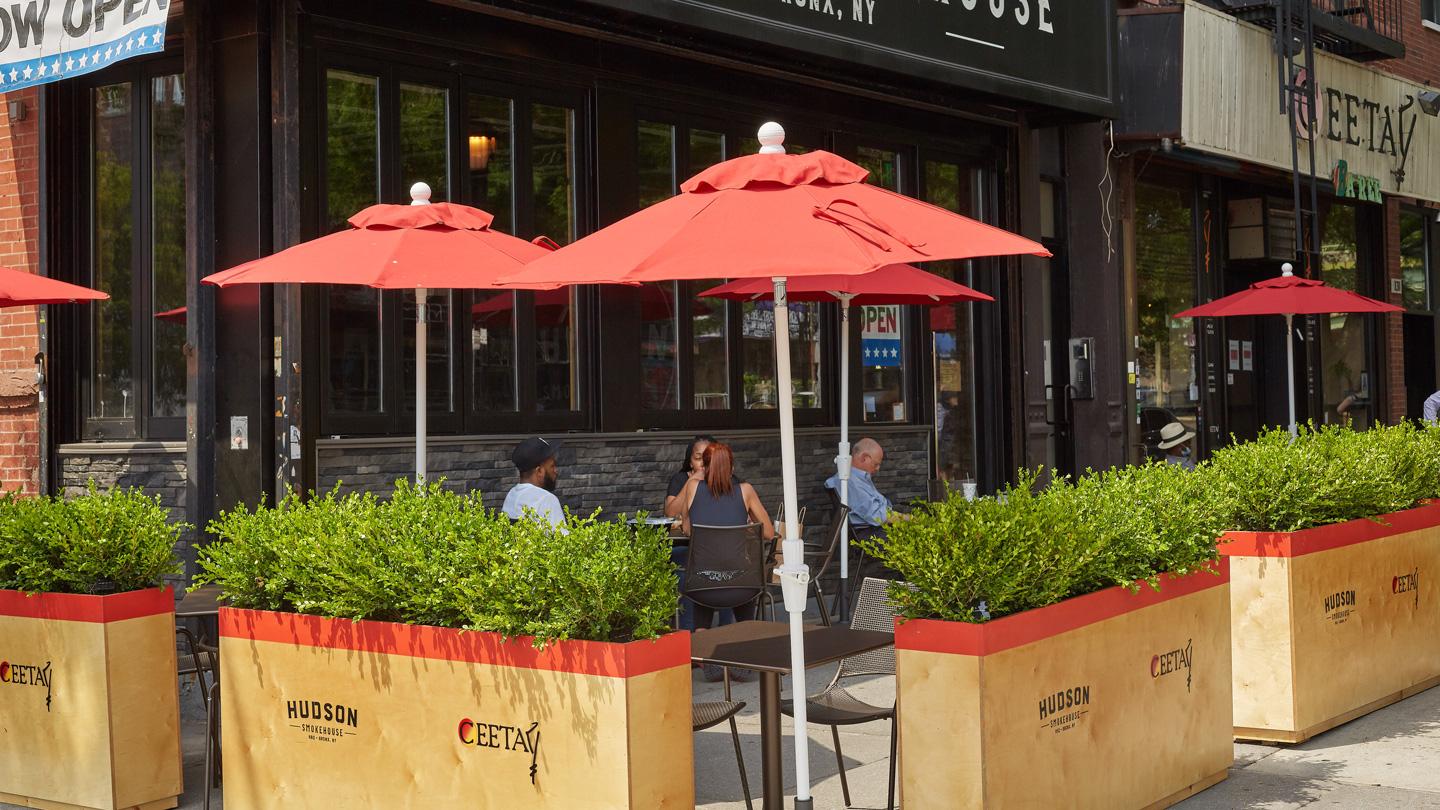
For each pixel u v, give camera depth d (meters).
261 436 8.43
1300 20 14.97
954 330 13.20
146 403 9.59
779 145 5.24
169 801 6.01
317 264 6.44
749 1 10.02
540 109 9.88
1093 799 5.35
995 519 5.09
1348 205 18.95
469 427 9.41
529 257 6.90
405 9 8.96
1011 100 12.62
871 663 6.10
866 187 5.23
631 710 4.50
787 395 5.23
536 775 4.68
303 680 5.23
